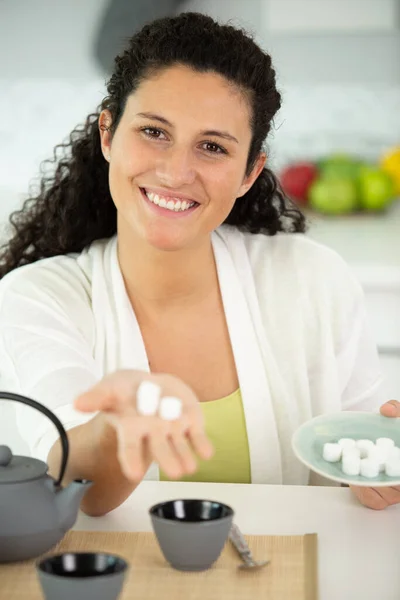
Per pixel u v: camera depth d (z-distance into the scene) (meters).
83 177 1.93
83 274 1.85
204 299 1.84
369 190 3.97
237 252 1.94
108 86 1.78
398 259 3.03
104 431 1.24
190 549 1.09
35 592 1.05
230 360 1.86
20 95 4.10
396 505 1.42
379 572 1.17
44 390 1.50
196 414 1.07
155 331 1.84
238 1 3.97
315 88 4.11
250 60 1.69
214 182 1.67
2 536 1.10
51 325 1.71
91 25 4.01
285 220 2.16
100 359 1.79
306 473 1.89
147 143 1.65
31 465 1.16
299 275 1.97
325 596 1.09
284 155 4.17
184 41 1.65
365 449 1.45
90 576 0.96
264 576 1.11
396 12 4.00
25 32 4.03
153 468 1.74
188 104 1.63
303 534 1.28
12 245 2.04
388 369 2.94
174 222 1.67
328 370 1.94
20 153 4.14
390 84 4.11
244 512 1.37
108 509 1.33
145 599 1.04
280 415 1.87
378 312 2.94
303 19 4.00
